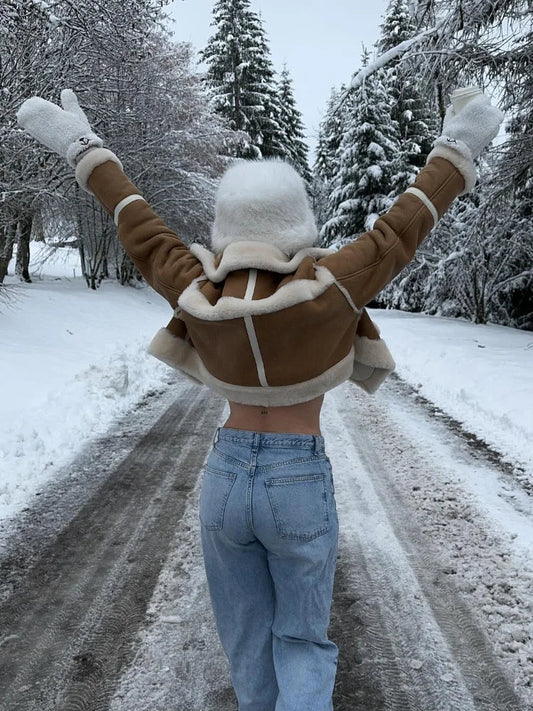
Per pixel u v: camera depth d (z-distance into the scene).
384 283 1.61
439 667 2.45
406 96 13.16
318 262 1.58
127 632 2.68
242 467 1.62
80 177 1.84
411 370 9.51
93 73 10.85
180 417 6.57
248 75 34.34
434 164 1.71
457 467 4.89
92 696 2.29
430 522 3.81
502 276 16.20
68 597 2.97
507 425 6.08
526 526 3.74
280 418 1.67
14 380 6.92
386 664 2.47
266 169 1.67
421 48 10.66
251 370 1.55
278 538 1.58
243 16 34.41
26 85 8.35
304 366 1.55
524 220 14.37
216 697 2.28
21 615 2.82
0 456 4.80
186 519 3.88
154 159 17.83
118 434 5.85
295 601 1.64
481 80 10.32
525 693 2.30
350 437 5.78
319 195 36.09
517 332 13.69
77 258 27.67
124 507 4.07
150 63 15.84
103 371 7.66
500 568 3.22
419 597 2.96
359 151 25.83
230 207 1.64
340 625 2.73
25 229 16.31
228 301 1.48
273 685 1.75
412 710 2.22
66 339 10.34
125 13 10.30
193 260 1.73
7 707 2.23
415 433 5.95
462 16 10.05
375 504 4.10
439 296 18.67
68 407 6.38
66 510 4.02
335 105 11.86
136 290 21.66
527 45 9.75
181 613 2.82
